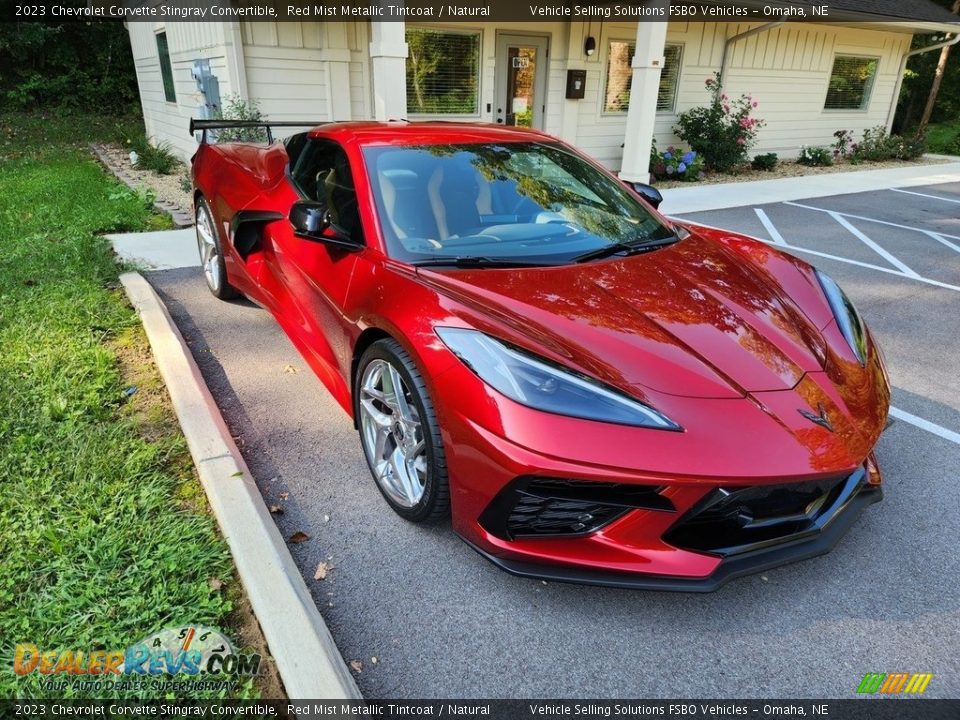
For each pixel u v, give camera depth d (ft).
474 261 8.04
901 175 42.32
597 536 6.15
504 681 5.77
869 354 7.86
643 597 6.77
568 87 34.71
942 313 15.87
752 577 7.11
